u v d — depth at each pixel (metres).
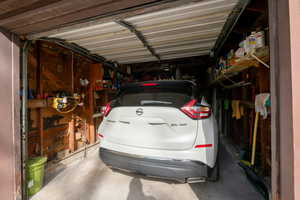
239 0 1.50
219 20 1.94
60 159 2.69
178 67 5.95
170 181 2.09
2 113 1.54
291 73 0.71
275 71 0.82
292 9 0.70
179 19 1.90
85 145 3.29
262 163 2.04
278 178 0.81
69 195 1.86
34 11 1.28
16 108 1.67
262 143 2.04
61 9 1.24
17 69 1.69
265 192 1.71
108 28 2.09
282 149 0.78
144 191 1.89
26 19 1.39
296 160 0.70
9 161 1.59
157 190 1.91
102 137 2.05
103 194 1.86
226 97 4.21
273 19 0.81
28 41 1.82
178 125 1.58
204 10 1.69
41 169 1.99
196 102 1.65
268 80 1.94
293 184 0.71
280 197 0.80
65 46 2.62
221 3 1.54
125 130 1.81
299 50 0.69
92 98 3.71
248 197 1.76
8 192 1.58
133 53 3.40
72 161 2.84
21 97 1.97
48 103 2.33
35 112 2.39
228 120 4.09
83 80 3.30
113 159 1.86
